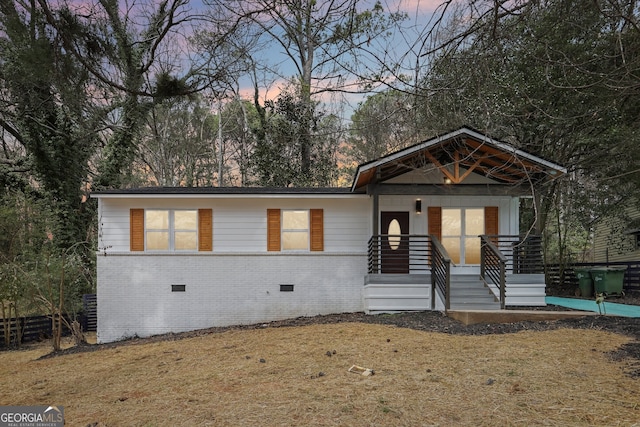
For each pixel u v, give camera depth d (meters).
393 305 14.06
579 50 11.77
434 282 13.96
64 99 7.82
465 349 8.59
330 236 15.55
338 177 29.20
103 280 14.99
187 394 6.67
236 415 5.64
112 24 7.12
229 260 15.30
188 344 11.26
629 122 14.03
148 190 15.55
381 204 15.55
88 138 19.92
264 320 15.23
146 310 15.04
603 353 7.80
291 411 5.69
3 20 6.31
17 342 16.52
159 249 15.23
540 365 7.27
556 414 5.27
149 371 8.51
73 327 14.08
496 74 13.62
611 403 5.53
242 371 7.83
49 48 6.50
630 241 22.53
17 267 14.82
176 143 38.44
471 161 14.41
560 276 20.03
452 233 15.55
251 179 32.62
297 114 26.64
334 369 7.63
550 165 12.82
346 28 7.99
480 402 5.76
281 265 15.36
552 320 10.85
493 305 12.95
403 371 7.32
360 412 5.57
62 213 20.97
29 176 23.41
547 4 6.66
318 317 14.57
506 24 6.54
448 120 9.31
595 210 19.19
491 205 15.54
